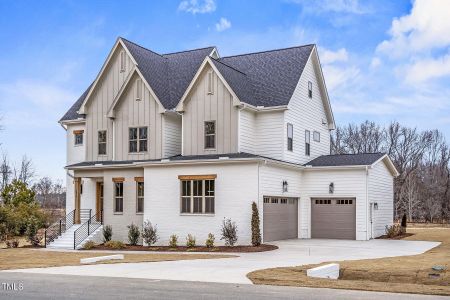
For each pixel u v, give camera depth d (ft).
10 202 141.28
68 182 120.88
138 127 107.96
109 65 113.91
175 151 108.27
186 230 93.45
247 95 103.86
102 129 113.09
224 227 88.69
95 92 114.93
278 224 98.27
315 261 67.15
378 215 109.60
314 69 119.44
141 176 100.94
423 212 220.23
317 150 119.03
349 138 260.83
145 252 86.28
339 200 104.73
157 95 105.70
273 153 103.04
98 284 49.60
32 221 113.39
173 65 120.78
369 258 70.13
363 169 102.73
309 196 107.24
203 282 50.65
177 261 70.23
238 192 89.56
